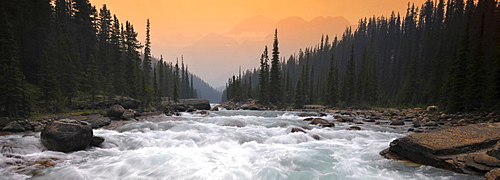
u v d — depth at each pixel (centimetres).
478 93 2898
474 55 3094
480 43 3102
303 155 1084
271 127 2000
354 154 1109
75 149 1157
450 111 3120
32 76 3428
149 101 4409
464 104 2994
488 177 650
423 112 3788
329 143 1396
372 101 6850
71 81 3166
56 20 4478
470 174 743
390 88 8756
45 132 1160
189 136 1481
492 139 883
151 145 1309
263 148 1252
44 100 2802
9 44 2511
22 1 3534
